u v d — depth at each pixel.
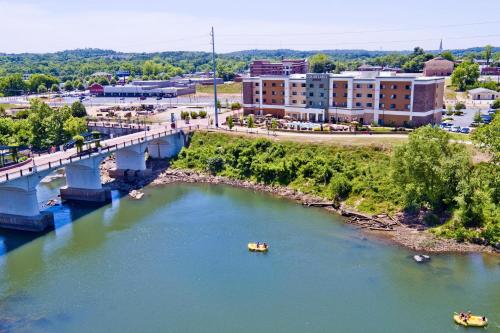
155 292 58.47
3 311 54.81
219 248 70.38
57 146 125.06
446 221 73.94
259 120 138.12
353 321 52.03
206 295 57.66
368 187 86.75
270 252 68.69
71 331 51.00
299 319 52.56
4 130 132.75
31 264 66.56
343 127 120.50
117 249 70.81
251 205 89.81
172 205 90.69
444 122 130.38
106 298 57.28
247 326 51.47
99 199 93.06
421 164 74.75
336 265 64.38
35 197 79.62
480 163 80.81
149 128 130.88
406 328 50.69
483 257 65.62
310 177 97.00
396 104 122.00
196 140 122.19
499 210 71.50
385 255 67.06
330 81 131.25
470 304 54.84
